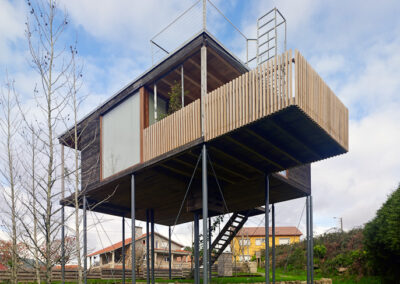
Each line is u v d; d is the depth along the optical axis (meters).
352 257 25.48
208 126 9.79
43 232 8.64
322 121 9.38
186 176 12.94
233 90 9.45
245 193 15.14
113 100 13.72
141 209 17.97
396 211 16.22
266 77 8.82
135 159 12.19
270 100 8.60
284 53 8.60
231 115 9.31
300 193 15.11
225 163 11.52
